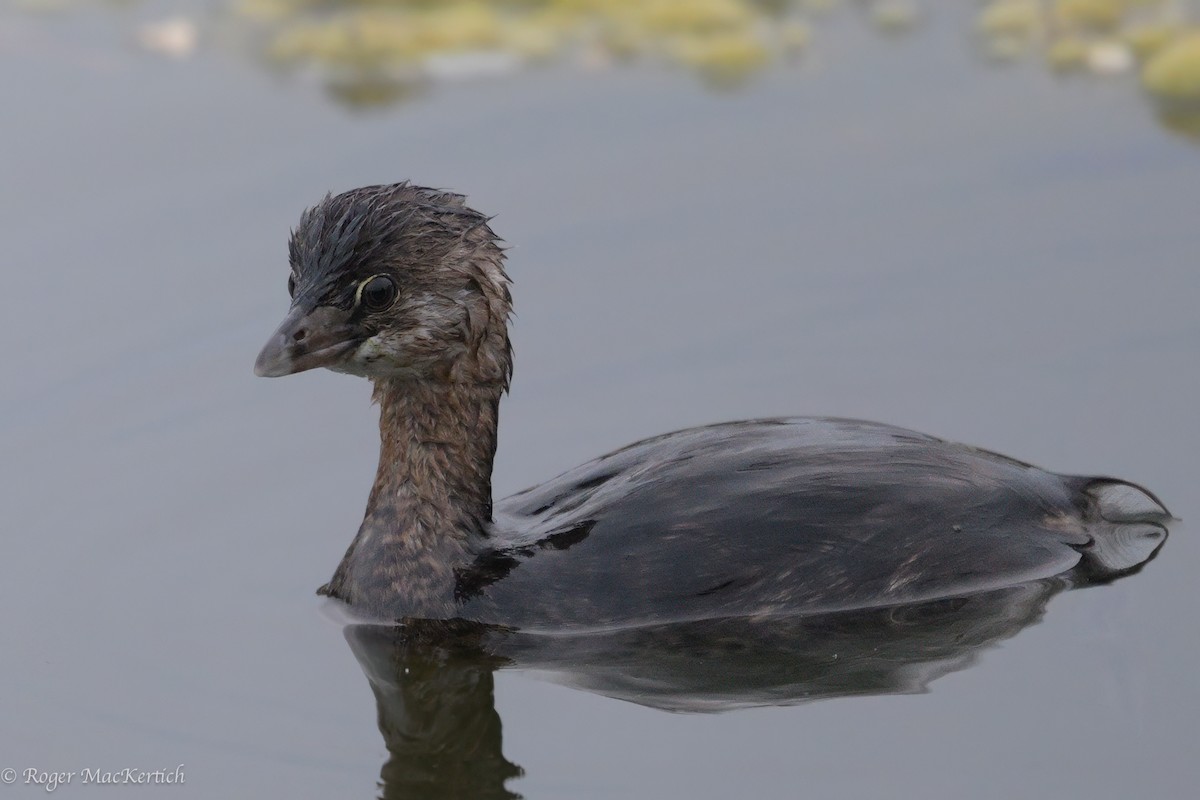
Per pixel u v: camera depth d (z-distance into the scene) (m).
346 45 24.48
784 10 25.98
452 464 14.12
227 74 23.70
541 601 13.52
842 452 14.04
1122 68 23.23
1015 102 22.45
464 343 14.04
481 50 24.53
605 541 13.67
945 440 14.87
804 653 12.95
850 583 13.38
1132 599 13.18
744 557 13.44
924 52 24.11
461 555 13.96
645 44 24.70
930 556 13.43
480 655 13.25
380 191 14.06
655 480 14.00
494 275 14.23
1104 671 12.34
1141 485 14.99
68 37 25.11
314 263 13.80
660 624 13.36
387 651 13.45
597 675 12.88
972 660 12.62
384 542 14.12
